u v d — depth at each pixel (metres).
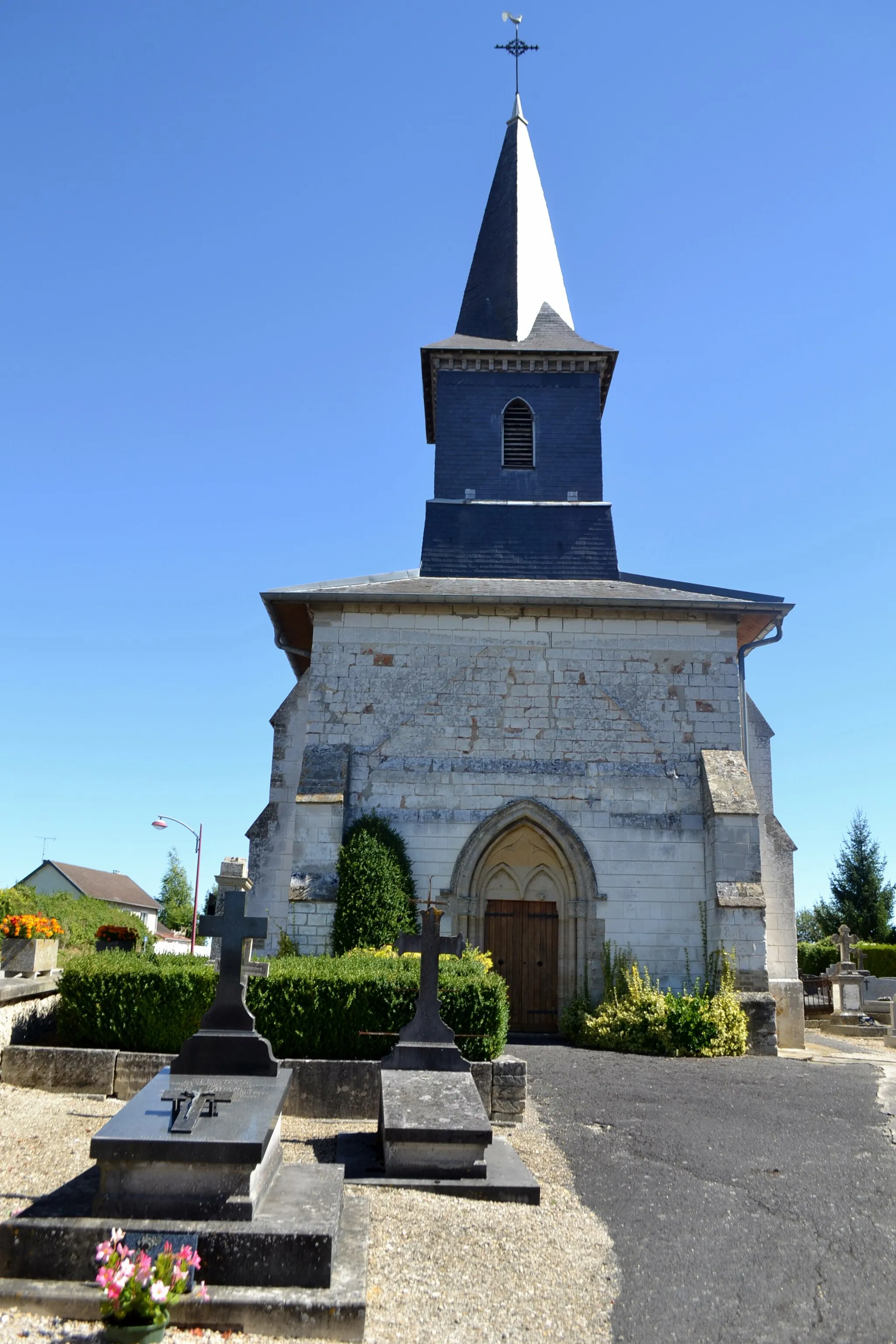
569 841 17.23
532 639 18.17
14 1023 10.76
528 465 21.95
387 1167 7.79
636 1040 14.86
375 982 10.48
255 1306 5.26
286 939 16.34
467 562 21.11
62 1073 10.16
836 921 43.59
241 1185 5.79
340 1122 9.73
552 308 23.91
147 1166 5.76
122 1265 4.99
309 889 16.56
